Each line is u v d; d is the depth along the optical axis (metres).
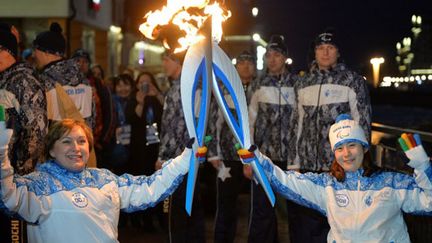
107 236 3.22
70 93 4.64
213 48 3.27
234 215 5.18
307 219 4.43
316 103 4.46
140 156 6.50
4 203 2.97
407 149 3.29
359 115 4.35
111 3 14.83
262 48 11.78
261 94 5.00
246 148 3.32
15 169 3.86
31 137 3.87
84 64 6.08
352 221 3.46
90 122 4.84
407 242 3.49
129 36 16.17
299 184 3.58
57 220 3.14
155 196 3.38
